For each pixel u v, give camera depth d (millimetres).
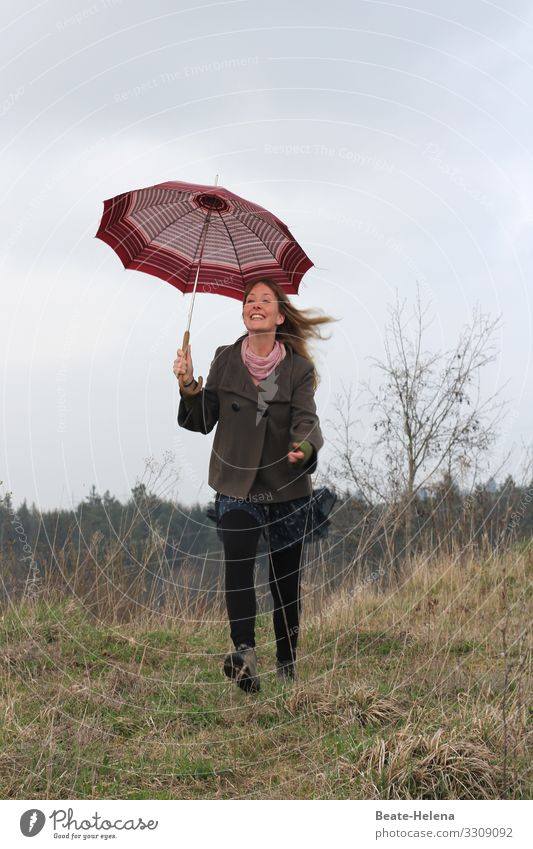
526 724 3467
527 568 5891
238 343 4508
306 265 4613
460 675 4234
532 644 4398
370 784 3100
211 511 4594
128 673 4387
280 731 3717
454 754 3168
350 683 4219
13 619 5277
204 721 3908
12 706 3822
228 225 4586
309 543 4637
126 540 5801
